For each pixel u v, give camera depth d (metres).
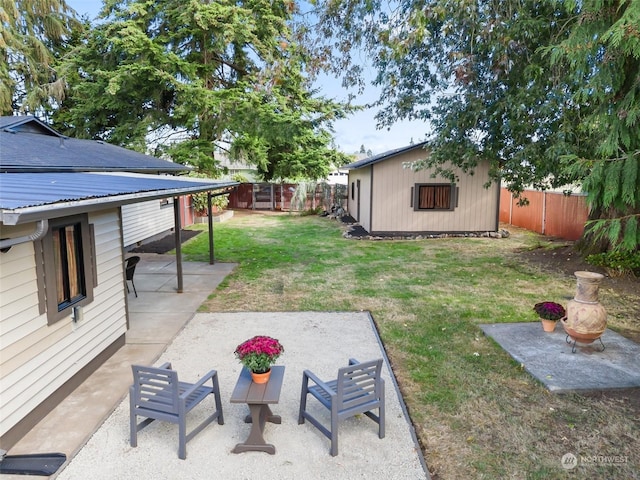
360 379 3.40
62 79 16.23
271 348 3.52
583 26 4.56
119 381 4.55
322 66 7.37
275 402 3.21
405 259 10.76
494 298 7.36
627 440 3.45
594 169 4.22
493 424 3.69
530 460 3.23
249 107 15.68
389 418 3.80
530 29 6.42
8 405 3.40
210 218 10.17
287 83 16.64
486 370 4.68
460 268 9.69
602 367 4.64
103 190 3.90
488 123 8.53
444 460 3.25
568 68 6.54
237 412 3.95
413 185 14.39
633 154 4.02
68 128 17.59
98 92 15.66
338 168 23.28
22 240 3.10
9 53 16.33
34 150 6.54
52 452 3.35
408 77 8.65
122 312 5.48
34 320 3.73
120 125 16.42
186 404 3.40
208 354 5.18
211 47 16.06
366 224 15.41
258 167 20.25
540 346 5.23
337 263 10.33
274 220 19.34
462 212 14.54
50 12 17.50
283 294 7.71
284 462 3.23
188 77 15.77
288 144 19.77
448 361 4.91
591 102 6.00
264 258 10.97
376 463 3.22
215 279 8.84
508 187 10.41
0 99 15.73
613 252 8.64
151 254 11.52
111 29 14.62
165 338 5.71
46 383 3.90
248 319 6.39
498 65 6.96
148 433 3.62
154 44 14.66
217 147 19.39
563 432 3.56
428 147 9.84
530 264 9.92
